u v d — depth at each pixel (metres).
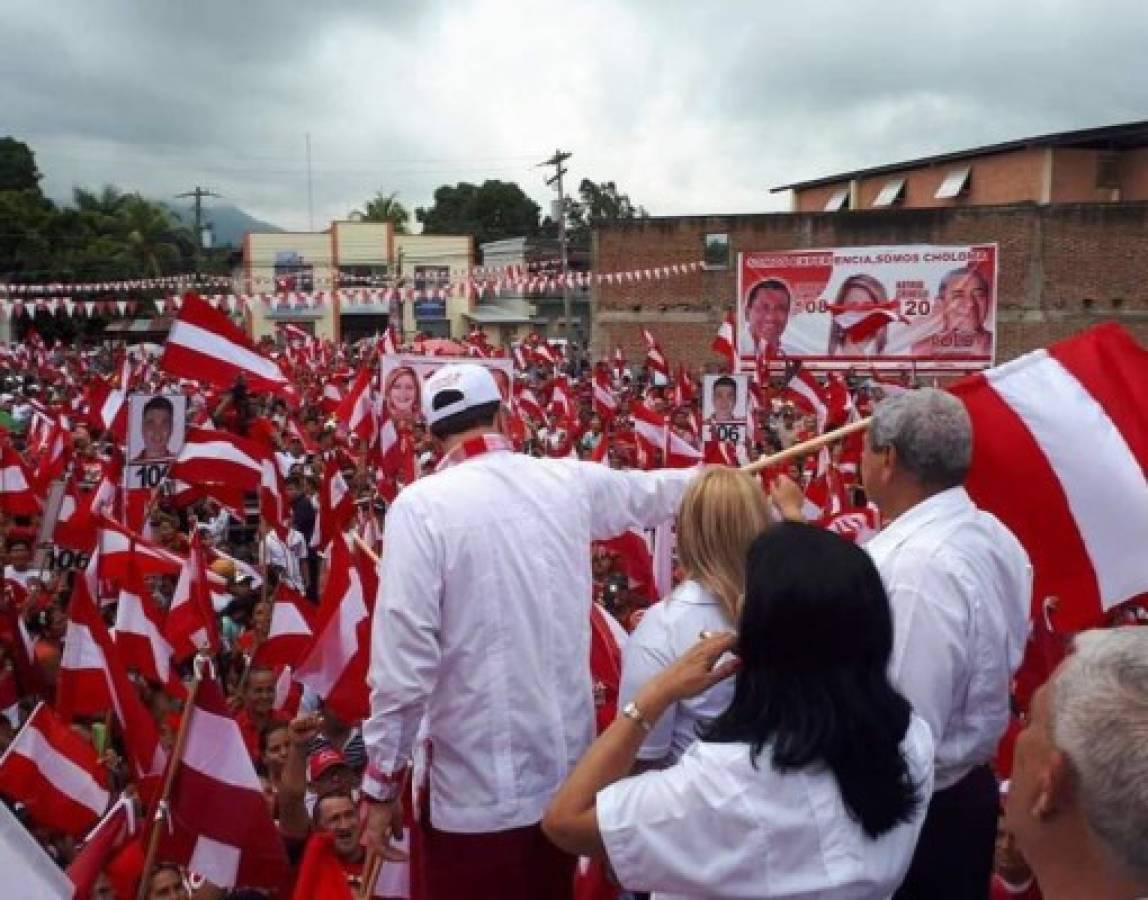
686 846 2.43
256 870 4.52
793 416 22.44
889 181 53.59
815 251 33.75
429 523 3.42
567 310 45.22
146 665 6.90
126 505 11.14
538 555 3.54
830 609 2.44
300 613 7.42
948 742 3.48
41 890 2.08
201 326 10.29
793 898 2.38
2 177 81.62
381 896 4.50
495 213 108.81
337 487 10.98
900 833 2.49
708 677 2.66
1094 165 45.53
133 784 5.61
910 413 3.54
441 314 69.94
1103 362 4.51
